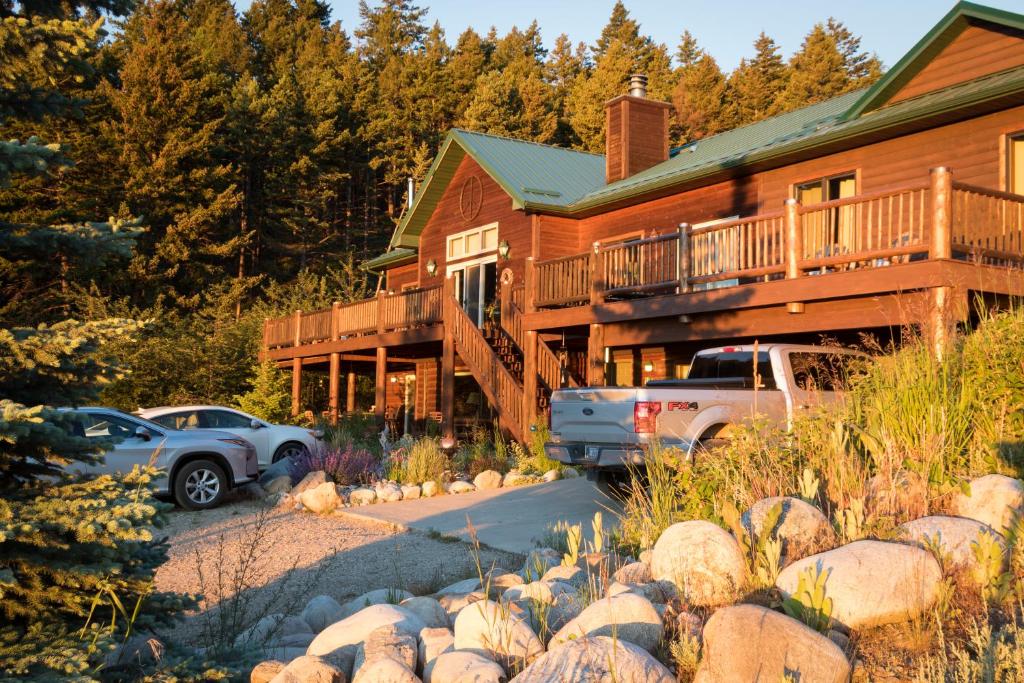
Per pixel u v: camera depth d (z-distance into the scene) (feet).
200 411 52.01
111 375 17.79
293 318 86.33
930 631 14.93
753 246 56.85
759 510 18.40
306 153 172.45
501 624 15.20
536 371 56.80
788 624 13.57
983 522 19.22
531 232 71.41
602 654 13.19
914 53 48.52
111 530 14.43
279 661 17.11
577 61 243.40
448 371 63.87
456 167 83.10
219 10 224.12
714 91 217.15
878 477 20.86
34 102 20.74
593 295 51.90
